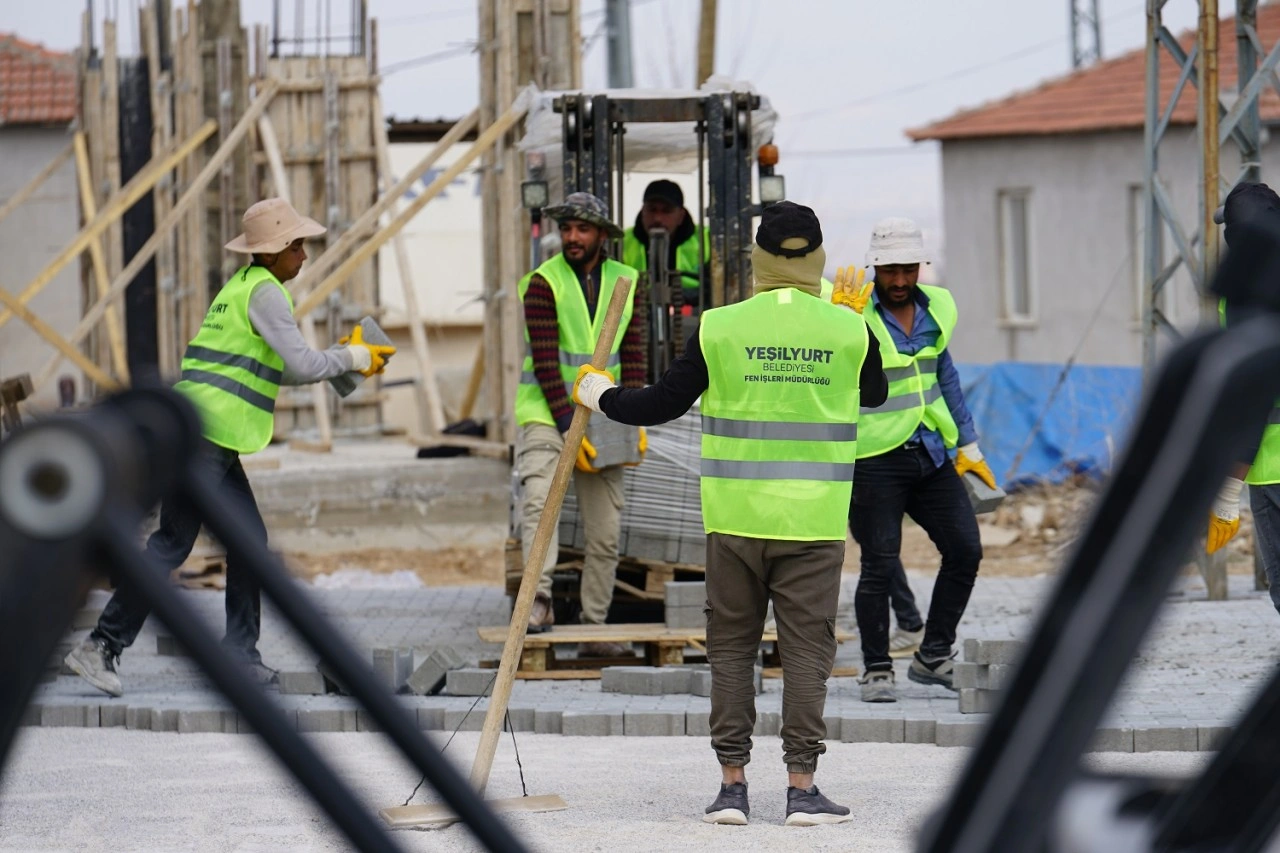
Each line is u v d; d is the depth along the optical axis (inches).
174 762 520.7
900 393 575.2
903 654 688.4
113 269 1393.9
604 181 732.7
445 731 564.7
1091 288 1969.7
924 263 576.4
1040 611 77.3
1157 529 73.9
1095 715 75.8
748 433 419.2
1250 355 73.1
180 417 80.4
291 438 1337.4
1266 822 88.7
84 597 75.6
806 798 428.5
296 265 631.2
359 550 1139.3
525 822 432.5
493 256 1179.3
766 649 665.6
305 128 1323.8
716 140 728.3
